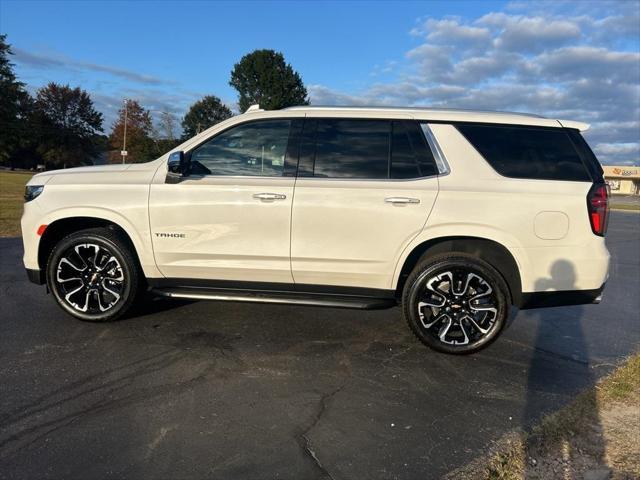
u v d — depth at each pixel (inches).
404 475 105.8
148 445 113.3
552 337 199.8
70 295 185.3
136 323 191.5
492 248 169.3
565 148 167.8
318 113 176.7
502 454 113.9
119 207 177.3
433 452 114.3
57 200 181.2
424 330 169.0
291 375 152.4
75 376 146.1
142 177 180.1
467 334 169.2
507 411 134.8
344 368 159.3
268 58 2028.8
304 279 174.1
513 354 178.1
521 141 169.0
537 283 164.7
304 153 174.1
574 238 163.0
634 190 3250.5
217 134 179.2
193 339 177.8
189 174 178.1
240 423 124.0
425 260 168.9
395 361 166.2
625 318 231.3
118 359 158.7
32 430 117.6
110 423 121.7
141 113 2957.7
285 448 114.1
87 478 101.7
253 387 143.5
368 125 174.1
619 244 532.1
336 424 125.3
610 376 159.8
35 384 140.4
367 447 115.6
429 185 166.7
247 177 174.7
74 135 3331.7
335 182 169.6
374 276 170.6
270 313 209.9
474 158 168.2
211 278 178.7
